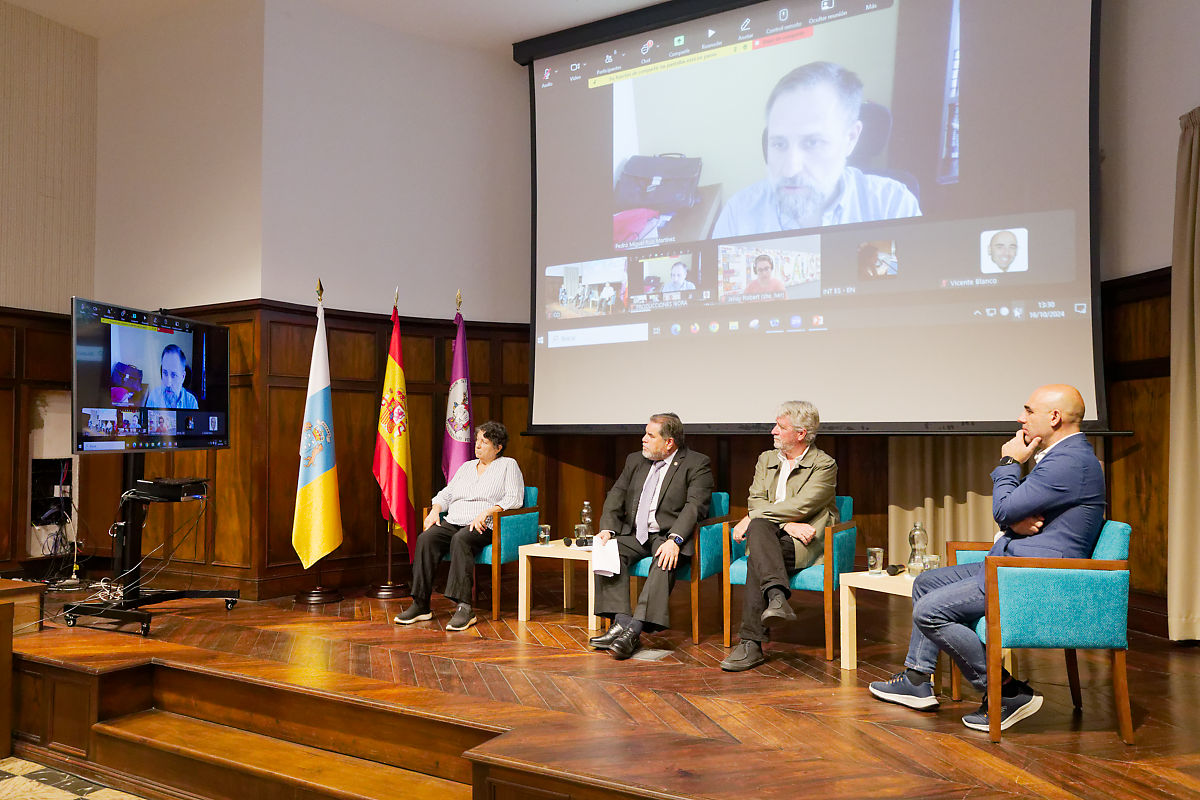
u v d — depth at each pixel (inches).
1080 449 104.3
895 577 127.3
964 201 179.8
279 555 201.3
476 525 165.5
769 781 86.0
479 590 199.5
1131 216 170.2
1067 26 170.4
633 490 161.6
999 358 174.7
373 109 226.1
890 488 196.4
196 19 220.7
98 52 241.3
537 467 240.4
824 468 144.6
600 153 226.1
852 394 189.0
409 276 229.9
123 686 131.0
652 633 158.4
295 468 206.8
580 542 162.6
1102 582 97.4
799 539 139.0
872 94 190.7
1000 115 176.7
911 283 184.4
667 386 212.5
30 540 222.5
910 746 97.0
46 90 228.5
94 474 230.7
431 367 231.5
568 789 88.8
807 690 119.7
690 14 211.2
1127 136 171.6
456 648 144.9
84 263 236.5
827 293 193.2
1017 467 110.5
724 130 208.5
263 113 206.2
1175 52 160.1
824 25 197.0
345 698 115.5
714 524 155.3
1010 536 110.0
